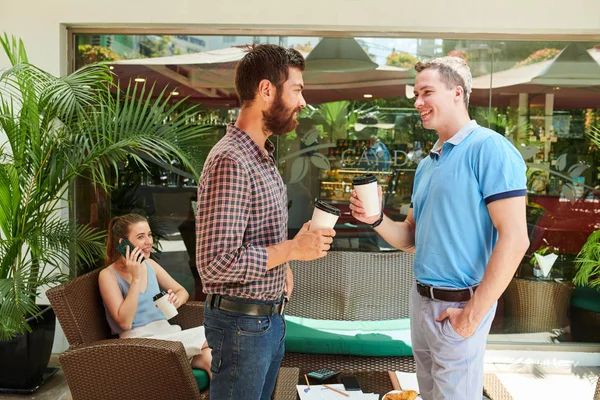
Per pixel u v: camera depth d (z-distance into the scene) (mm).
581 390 3598
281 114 1726
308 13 3809
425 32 3938
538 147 3990
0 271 3320
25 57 3336
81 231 3607
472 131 2004
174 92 3965
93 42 3957
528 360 4051
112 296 2844
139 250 2828
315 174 4043
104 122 3229
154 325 2957
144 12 3811
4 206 3266
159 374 2496
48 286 3846
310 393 2404
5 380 3357
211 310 1753
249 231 1716
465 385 1975
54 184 3248
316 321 3641
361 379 2592
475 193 1930
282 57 1702
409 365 3195
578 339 4074
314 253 1664
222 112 3975
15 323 2938
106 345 2490
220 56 3961
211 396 1786
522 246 1839
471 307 1879
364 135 4012
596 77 3928
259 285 1699
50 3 3801
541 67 3949
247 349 1722
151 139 3266
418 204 2143
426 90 2043
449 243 1966
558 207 4020
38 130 3186
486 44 3953
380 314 3701
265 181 1736
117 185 4012
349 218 4066
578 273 3957
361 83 3986
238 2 3814
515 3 3777
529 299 4082
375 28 3883
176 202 4012
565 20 3768
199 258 1650
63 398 3334
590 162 3980
